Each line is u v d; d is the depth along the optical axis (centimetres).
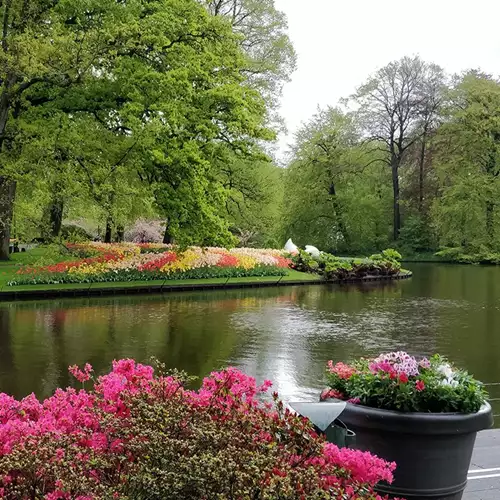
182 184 2317
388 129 5322
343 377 462
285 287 2817
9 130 2233
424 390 423
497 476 525
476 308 2052
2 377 1013
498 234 4772
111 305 2000
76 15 2239
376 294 2530
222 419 317
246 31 3562
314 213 5159
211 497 254
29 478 287
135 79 2223
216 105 2500
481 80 4991
